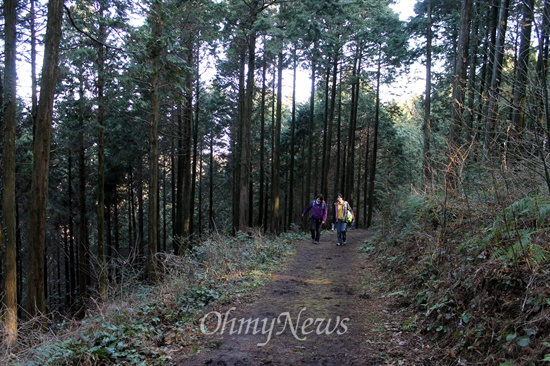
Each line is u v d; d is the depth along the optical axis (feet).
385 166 106.42
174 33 33.73
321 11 51.57
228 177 112.47
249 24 53.62
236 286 24.81
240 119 77.10
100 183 47.73
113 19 31.40
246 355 14.76
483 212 18.92
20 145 43.11
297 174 120.16
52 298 79.61
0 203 39.32
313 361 14.01
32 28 36.29
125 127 61.16
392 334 16.02
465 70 34.55
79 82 43.93
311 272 29.63
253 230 46.44
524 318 11.52
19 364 14.38
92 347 14.94
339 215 44.01
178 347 15.85
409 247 26.55
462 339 13.01
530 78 13.28
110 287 22.47
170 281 24.54
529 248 13.41
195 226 121.39
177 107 61.67
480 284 14.46
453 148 20.89
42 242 25.75
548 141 12.91
